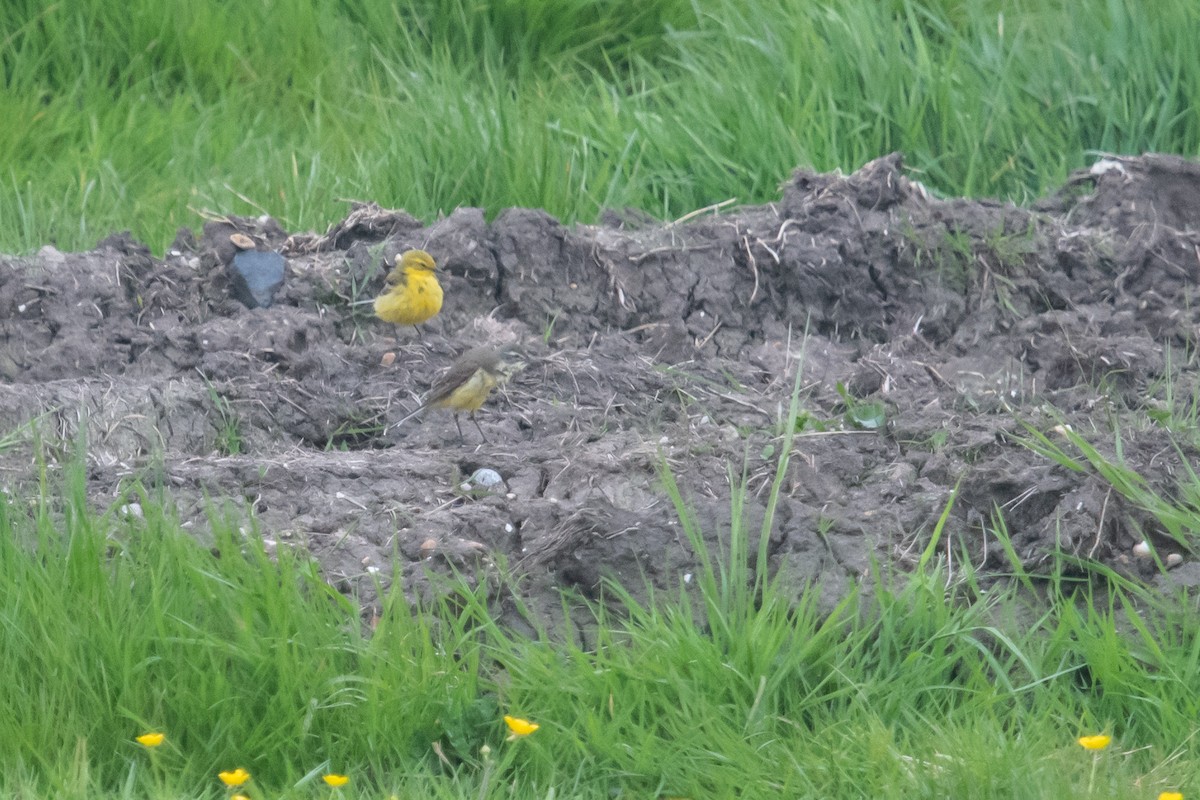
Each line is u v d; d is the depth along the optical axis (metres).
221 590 8.04
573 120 16.62
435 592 8.43
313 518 9.41
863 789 7.24
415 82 17.47
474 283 12.83
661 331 12.44
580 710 7.64
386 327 12.55
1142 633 8.02
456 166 15.41
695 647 7.88
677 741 7.50
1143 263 12.94
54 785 7.12
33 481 9.63
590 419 11.28
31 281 12.10
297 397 11.28
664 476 8.96
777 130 15.67
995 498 9.37
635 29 19.48
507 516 9.38
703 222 13.50
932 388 11.68
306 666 7.68
